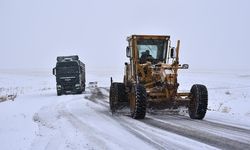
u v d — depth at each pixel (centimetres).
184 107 1588
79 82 3781
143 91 1522
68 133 1205
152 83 1616
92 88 5088
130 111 1642
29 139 1103
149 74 1642
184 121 1459
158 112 1650
